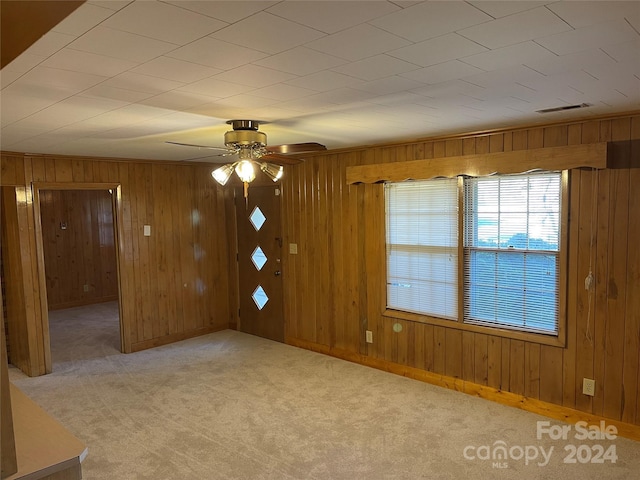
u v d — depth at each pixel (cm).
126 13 140
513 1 136
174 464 319
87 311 805
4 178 466
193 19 146
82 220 848
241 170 325
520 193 385
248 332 641
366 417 382
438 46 175
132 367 515
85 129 340
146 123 319
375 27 155
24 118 296
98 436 360
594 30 161
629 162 327
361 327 506
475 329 416
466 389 425
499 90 246
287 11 141
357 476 301
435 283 446
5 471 158
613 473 299
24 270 482
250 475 304
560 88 243
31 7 109
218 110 282
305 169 542
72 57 180
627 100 276
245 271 636
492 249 405
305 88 234
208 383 463
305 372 486
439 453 326
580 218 351
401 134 398
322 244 533
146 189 579
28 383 471
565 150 345
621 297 338
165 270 600
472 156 397
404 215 463
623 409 344
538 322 384
